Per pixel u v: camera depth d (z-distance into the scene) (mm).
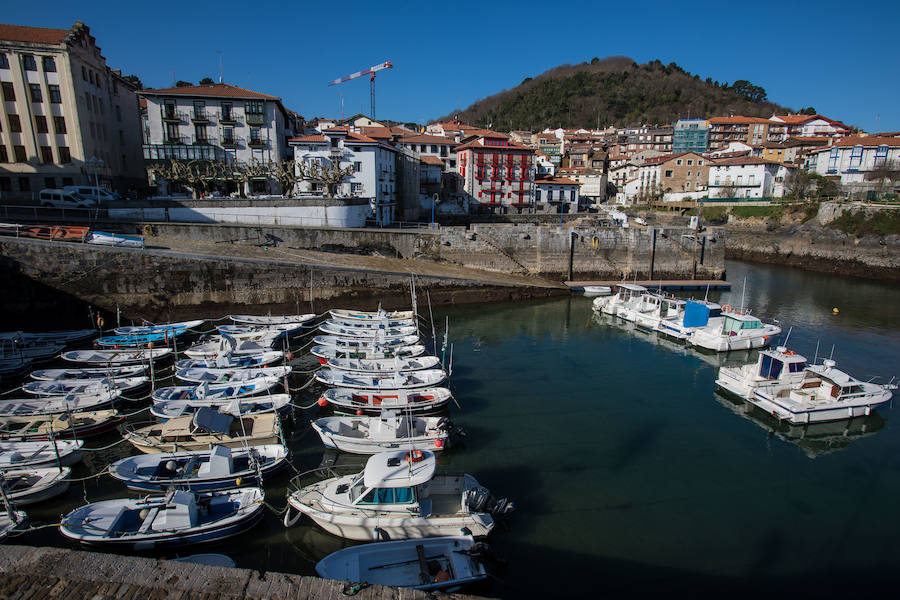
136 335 36031
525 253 66125
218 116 66000
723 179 111562
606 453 25125
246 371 30219
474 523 17922
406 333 39406
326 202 58281
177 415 24672
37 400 25594
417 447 23219
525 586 16578
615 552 18281
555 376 35188
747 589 16844
